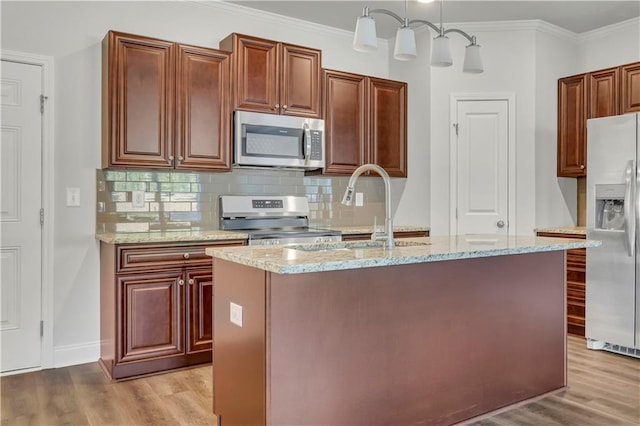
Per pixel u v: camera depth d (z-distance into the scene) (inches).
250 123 142.1
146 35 141.0
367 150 168.4
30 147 125.1
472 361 96.7
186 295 124.3
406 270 87.4
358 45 91.5
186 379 117.7
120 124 125.6
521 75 168.9
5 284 122.7
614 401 104.7
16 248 123.9
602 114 161.0
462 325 95.1
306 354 76.2
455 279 94.0
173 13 145.3
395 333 86.1
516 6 154.5
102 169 134.0
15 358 123.7
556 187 174.7
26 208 124.9
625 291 133.2
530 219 168.6
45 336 127.1
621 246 133.9
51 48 127.5
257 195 159.0
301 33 169.8
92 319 133.3
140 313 118.6
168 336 122.1
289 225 163.5
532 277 106.6
